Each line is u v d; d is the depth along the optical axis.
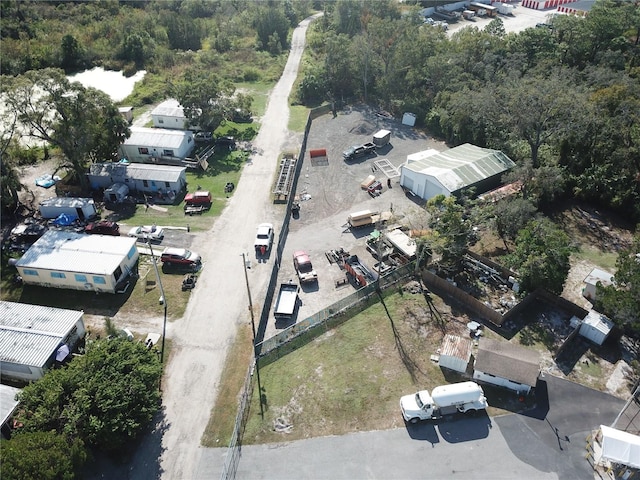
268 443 40.41
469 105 79.50
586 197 69.69
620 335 48.62
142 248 62.00
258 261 60.12
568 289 55.59
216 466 38.88
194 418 42.41
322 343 49.09
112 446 37.72
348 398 43.75
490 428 41.06
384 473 38.12
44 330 46.78
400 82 100.75
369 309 52.94
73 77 124.06
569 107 66.06
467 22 151.38
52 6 152.12
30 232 63.03
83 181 72.81
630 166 67.38
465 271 57.03
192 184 75.88
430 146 87.06
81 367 40.00
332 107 101.31
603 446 36.91
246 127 94.06
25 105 65.06
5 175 65.75
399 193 73.56
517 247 55.22
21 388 44.66
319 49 134.88
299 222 67.31
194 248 62.19
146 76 118.69
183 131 83.75
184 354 48.19
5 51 124.62
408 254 58.00
